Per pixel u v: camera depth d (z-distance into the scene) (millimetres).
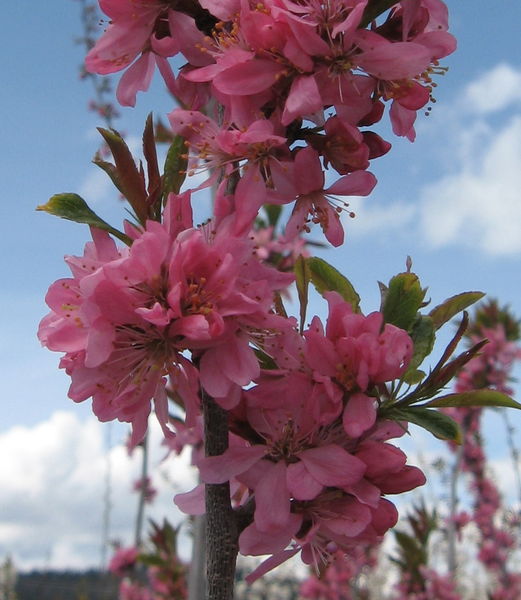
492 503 1025
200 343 211
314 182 238
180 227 222
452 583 752
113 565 910
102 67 257
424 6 252
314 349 229
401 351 227
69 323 222
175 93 254
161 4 251
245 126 229
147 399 222
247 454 222
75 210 239
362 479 224
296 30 222
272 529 213
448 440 236
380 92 239
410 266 260
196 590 498
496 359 819
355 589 988
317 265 272
